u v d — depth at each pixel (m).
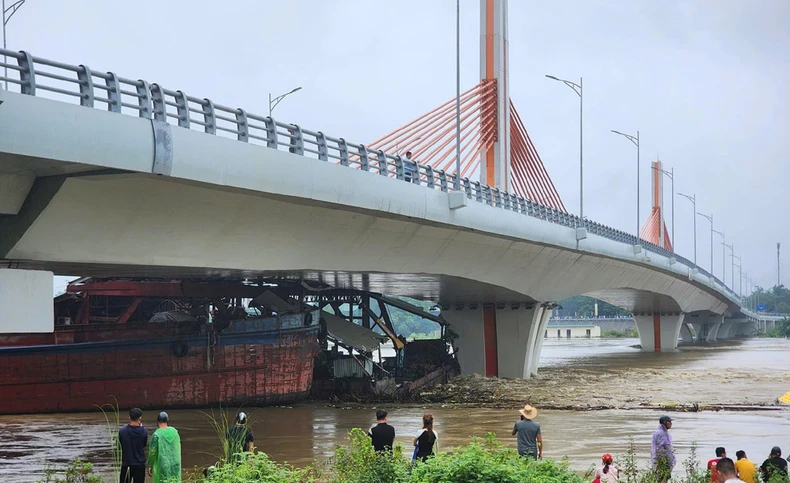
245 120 31.34
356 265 42.91
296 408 48.06
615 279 88.56
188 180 28.28
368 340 57.50
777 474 21.72
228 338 46.75
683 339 195.38
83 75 25.34
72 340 42.72
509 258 58.53
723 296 155.88
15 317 25.80
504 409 47.31
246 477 17.97
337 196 35.62
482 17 69.19
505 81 69.06
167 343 44.97
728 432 37.41
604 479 22.06
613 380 66.56
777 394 55.69
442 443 34.09
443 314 70.50
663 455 23.44
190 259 33.00
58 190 26.33
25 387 41.50
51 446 32.53
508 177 67.94
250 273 42.34
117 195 28.45
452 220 45.56
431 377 61.00
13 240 26.94
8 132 22.50
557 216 62.62
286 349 48.97
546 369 80.94
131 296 49.53
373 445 21.52
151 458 19.55
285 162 32.50
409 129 57.09
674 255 101.69
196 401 45.88
